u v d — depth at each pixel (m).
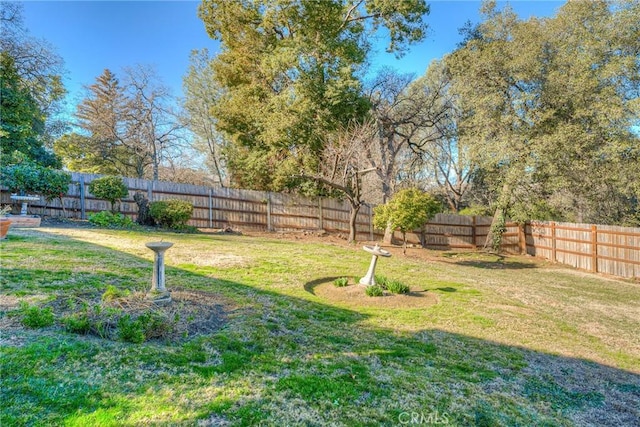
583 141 11.52
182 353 2.65
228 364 2.59
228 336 3.11
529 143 12.31
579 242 12.11
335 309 4.55
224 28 15.38
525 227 14.77
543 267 12.03
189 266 5.84
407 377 2.79
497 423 2.30
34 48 13.82
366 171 12.40
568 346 4.02
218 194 13.42
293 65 13.22
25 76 13.93
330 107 13.44
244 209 13.96
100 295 3.59
